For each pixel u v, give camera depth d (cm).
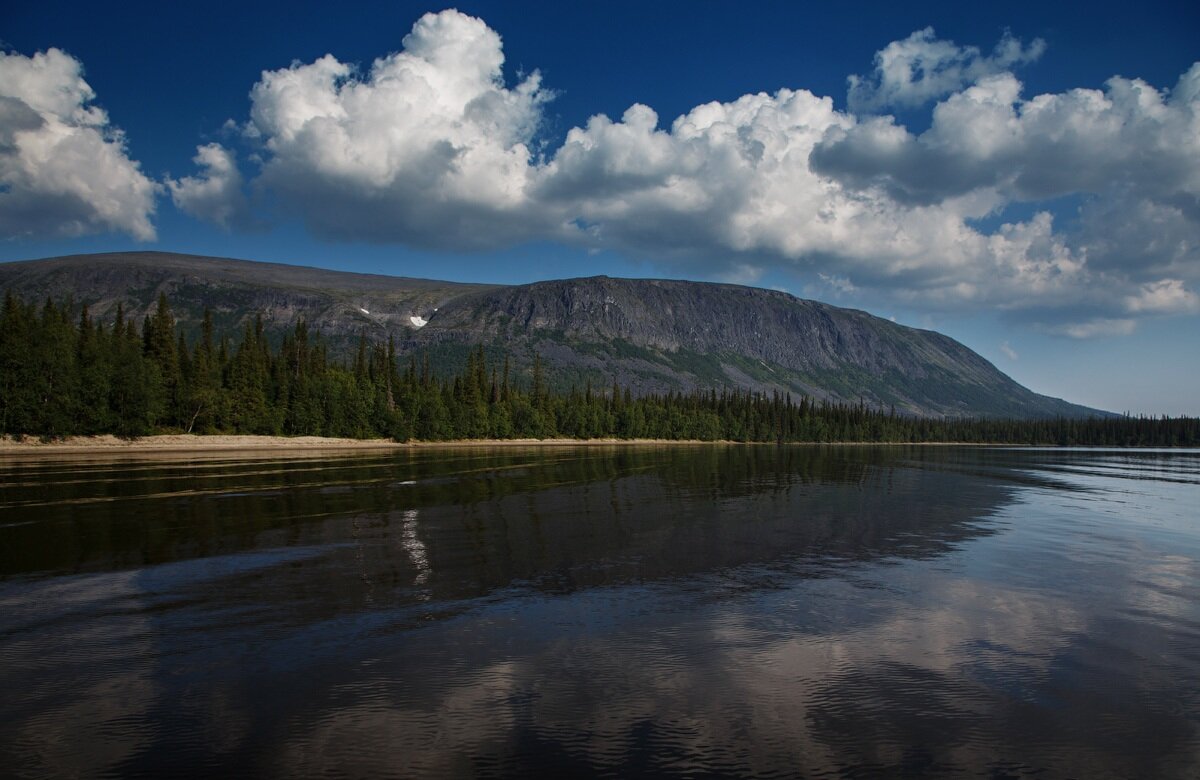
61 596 1927
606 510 3775
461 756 1034
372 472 6306
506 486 5119
